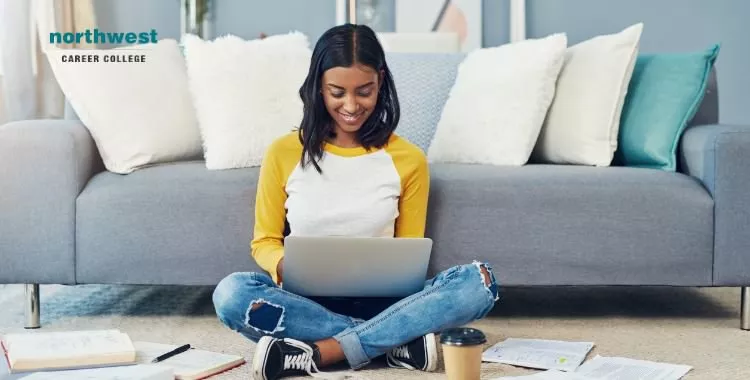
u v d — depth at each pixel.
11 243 2.53
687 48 4.94
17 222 2.53
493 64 2.91
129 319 2.65
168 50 2.93
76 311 2.77
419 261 1.97
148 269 2.55
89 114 2.67
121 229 2.54
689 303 2.89
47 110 4.21
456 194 2.54
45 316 2.70
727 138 2.50
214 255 2.55
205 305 2.86
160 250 2.55
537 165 2.74
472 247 2.54
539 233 2.53
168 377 1.80
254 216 2.55
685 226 2.52
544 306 2.85
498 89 2.82
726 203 2.50
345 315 2.15
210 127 2.72
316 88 2.21
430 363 2.00
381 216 2.21
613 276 2.54
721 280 2.51
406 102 3.02
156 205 2.54
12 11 4.05
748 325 2.49
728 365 2.08
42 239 2.54
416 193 2.28
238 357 2.08
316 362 1.97
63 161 2.54
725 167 2.50
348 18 5.07
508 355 2.10
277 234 2.29
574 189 2.52
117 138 2.65
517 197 2.53
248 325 2.00
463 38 5.07
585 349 2.16
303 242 1.91
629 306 2.84
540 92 2.80
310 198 2.21
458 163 2.82
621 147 2.88
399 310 2.01
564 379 1.82
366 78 2.16
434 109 3.02
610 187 2.53
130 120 2.68
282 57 2.86
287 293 2.01
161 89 2.80
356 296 2.04
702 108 2.96
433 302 2.00
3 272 2.53
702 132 2.62
